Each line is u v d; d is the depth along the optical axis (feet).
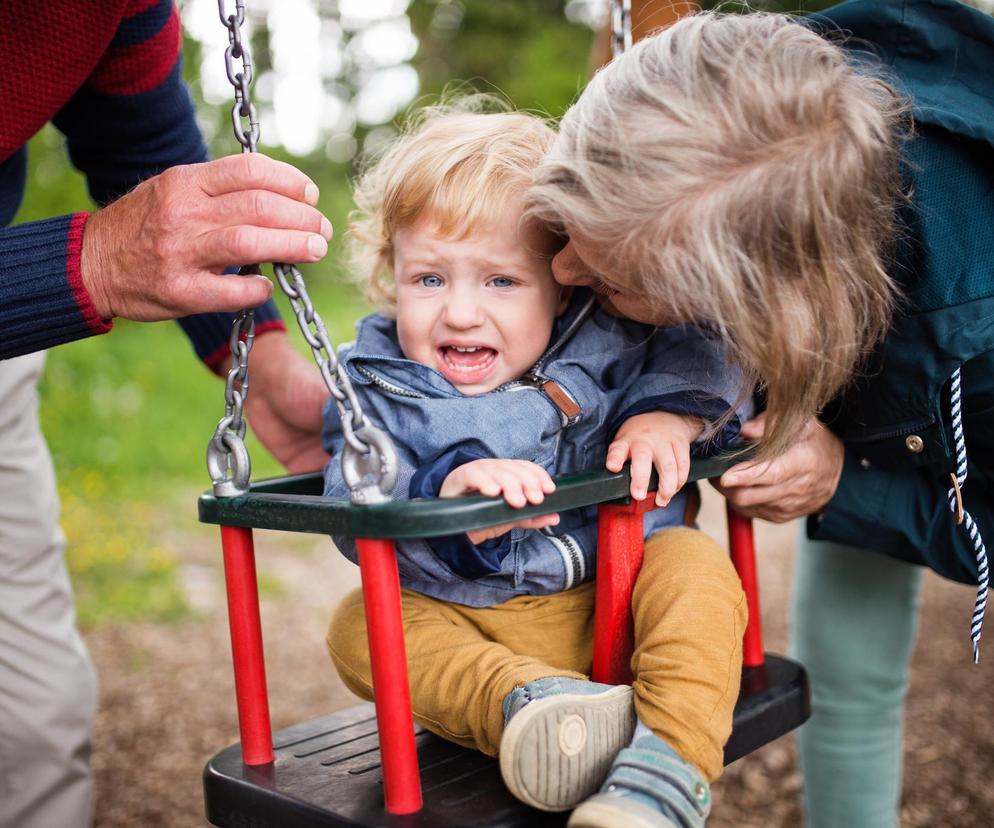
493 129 4.30
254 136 3.57
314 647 10.82
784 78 3.39
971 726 8.78
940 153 4.02
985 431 4.29
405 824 3.30
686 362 4.22
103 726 8.93
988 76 4.24
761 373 3.51
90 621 11.18
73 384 19.19
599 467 4.30
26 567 5.61
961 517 4.24
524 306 4.15
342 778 3.72
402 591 4.25
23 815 5.70
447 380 4.18
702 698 3.51
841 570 5.56
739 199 3.22
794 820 7.45
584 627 4.25
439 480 3.61
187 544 13.83
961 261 3.98
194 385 20.31
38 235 3.68
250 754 3.89
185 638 10.84
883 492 4.58
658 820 3.07
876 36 4.41
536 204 3.73
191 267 3.54
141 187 3.69
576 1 35.29
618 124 3.37
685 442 3.97
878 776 5.66
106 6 4.13
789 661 4.65
